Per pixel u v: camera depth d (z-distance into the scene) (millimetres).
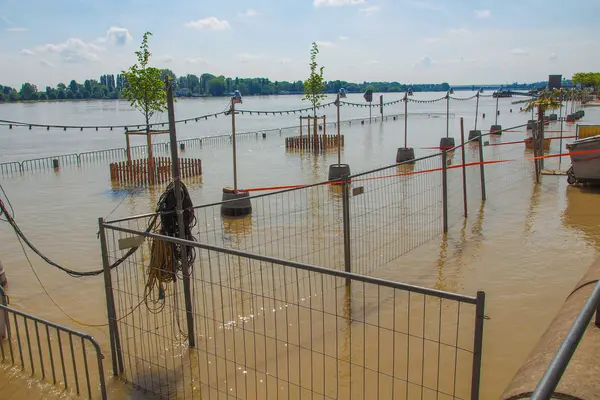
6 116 116125
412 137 46125
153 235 6562
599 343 4340
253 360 7250
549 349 4609
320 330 8086
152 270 7504
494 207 16125
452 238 12867
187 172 25812
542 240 12594
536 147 22125
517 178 21172
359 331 8031
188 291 7492
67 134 67188
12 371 7250
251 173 27031
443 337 7812
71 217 17375
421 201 17078
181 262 7602
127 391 6695
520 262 11086
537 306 8891
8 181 25625
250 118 100938
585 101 85625
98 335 8383
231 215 15992
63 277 11164
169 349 7621
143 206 19188
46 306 9734
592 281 6215
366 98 31781
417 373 6855
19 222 16688
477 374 4207
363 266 10969
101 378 5984
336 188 20172
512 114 82375
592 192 17922
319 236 13336
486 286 9820
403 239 12836
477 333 4148
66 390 6723
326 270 4914
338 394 6406
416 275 10453
